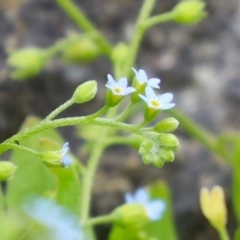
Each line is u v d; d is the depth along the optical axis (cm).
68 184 11
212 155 21
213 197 13
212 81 23
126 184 21
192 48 23
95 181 21
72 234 8
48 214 8
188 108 22
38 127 9
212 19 24
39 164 13
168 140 9
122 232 13
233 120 22
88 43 19
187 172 21
